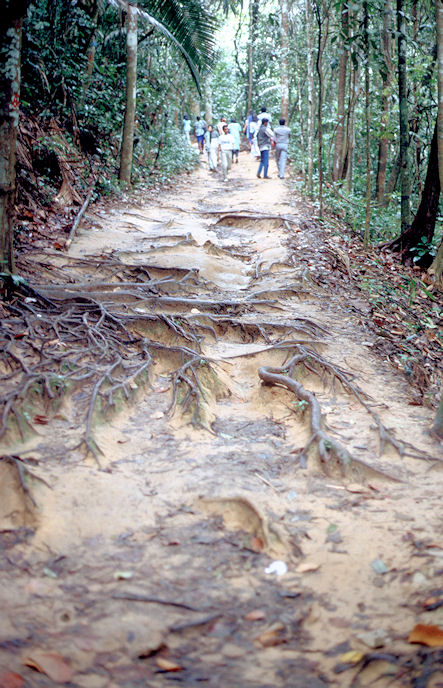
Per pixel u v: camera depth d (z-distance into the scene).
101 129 13.59
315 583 3.01
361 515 3.55
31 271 7.07
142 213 11.89
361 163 19.16
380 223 12.89
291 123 29.33
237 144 22.53
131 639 2.61
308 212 12.59
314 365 5.34
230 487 3.71
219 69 33.28
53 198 10.20
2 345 4.80
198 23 13.20
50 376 4.38
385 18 13.91
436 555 3.15
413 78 11.62
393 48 15.82
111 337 5.39
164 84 17.67
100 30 14.48
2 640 2.53
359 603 2.88
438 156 9.10
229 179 18.14
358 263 9.94
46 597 2.81
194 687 2.40
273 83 31.70
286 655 2.58
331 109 19.66
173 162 18.16
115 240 9.45
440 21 8.53
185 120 24.72
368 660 2.52
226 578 3.01
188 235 9.75
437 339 7.59
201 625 2.70
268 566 3.11
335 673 2.49
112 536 3.26
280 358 5.56
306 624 2.75
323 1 13.87
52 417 4.22
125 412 4.51
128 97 13.26
